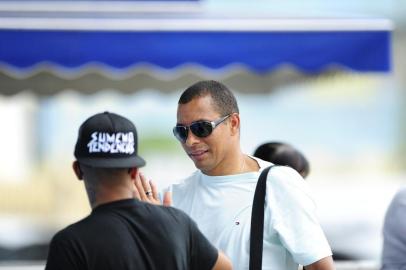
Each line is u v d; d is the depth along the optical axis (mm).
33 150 49844
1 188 36250
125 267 5766
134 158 6031
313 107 67875
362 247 22969
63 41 11742
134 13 13336
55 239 5801
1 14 12789
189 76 16062
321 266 6852
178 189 7574
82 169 6008
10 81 15727
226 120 7117
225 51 11859
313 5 44438
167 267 5898
